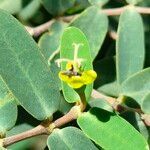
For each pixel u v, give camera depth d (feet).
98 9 0.36
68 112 0.30
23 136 0.29
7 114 0.30
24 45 0.29
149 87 0.34
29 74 0.29
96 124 0.29
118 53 0.35
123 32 0.36
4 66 0.28
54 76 0.31
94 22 0.36
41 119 0.29
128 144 0.28
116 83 0.36
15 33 0.29
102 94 0.35
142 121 0.33
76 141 0.29
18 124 0.32
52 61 0.36
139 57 0.36
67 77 0.27
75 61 0.27
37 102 0.29
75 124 0.31
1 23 0.29
